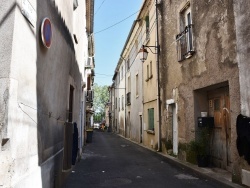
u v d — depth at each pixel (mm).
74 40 8266
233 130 6074
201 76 7863
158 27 12742
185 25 9633
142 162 9961
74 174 7605
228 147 7227
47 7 4438
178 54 9852
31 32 3617
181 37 9523
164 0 11906
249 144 5363
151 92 14359
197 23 8180
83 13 11727
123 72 28047
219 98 7777
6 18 3014
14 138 3004
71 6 7406
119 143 19234
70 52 7324
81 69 11203
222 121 7562
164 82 11805
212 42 7168
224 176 6676
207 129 8102
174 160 9477
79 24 9836
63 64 6113
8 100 2881
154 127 13625
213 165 8109
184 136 9242
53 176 5074
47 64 4555
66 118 6699
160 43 12445
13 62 2988
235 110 6020
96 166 9023
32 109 3732
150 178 7098
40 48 4086
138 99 18688
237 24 5938
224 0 6543
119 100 32469
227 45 6395
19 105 3180
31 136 3703
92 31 17766
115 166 9039
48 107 4699
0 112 2869
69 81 7156
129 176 7363
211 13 7250
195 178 7066
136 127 19547
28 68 3520
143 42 16625
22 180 3209
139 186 6207
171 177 7215
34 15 3707
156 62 12914
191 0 8617
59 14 5488
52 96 5000
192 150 8164
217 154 7871
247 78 5531
